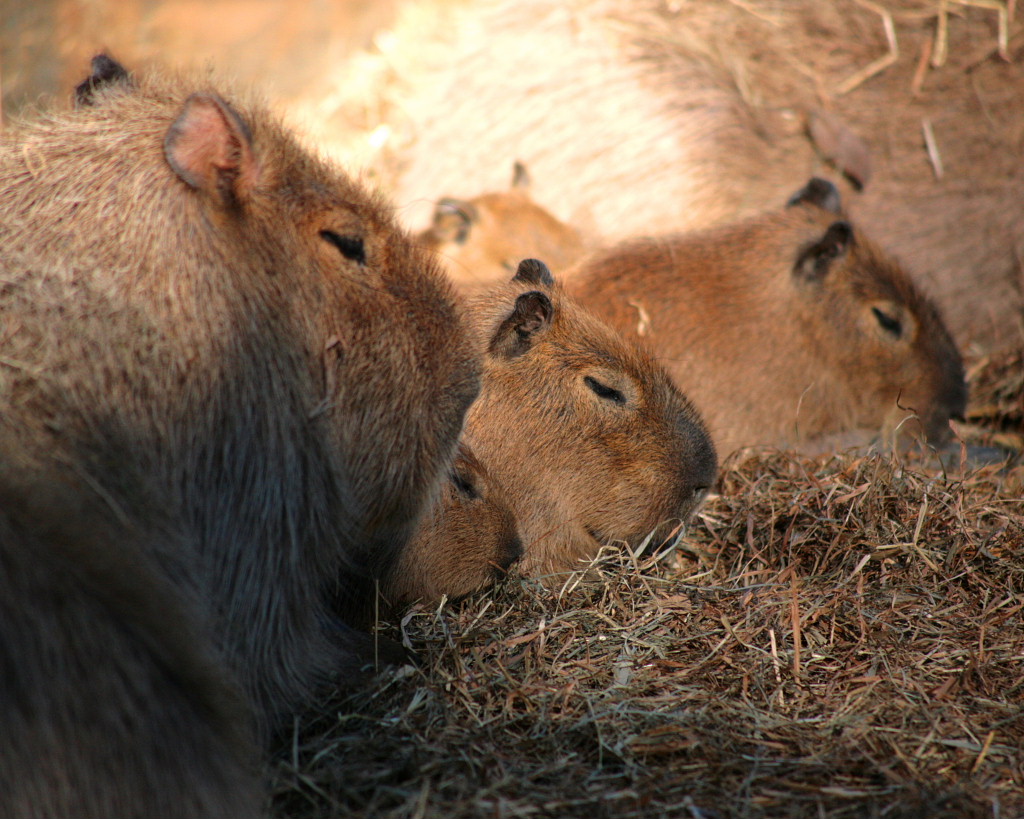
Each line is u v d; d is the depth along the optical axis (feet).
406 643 18.85
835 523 22.86
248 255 15.60
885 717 17.10
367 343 16.58
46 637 11.80
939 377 32.22
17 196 15.43
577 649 19.12
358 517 17.42
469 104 46.57
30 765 11.37
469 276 37.37
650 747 15.90
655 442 23.22
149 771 12.05
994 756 16.12
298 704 16.37
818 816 14.47
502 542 21.65
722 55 43.42
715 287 30.83
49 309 14.51
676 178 40.81
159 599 13.12
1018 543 22.09
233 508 15.39
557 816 14.19
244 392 15.38
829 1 43.93
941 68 42.47
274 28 60.39
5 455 13.30
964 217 40.88
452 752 15.69
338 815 14.12
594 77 43.45
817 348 31.22
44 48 50.19
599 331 23.91
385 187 44.96
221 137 15.14
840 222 30.55
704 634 19.51
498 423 22.93
